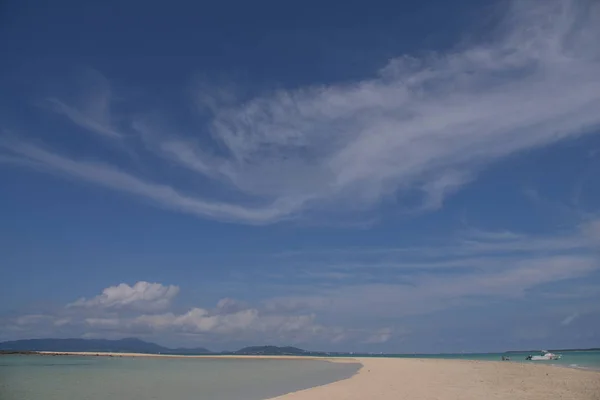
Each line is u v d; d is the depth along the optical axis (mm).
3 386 34500
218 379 41156
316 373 50406
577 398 24453
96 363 84875
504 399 24031
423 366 61344
